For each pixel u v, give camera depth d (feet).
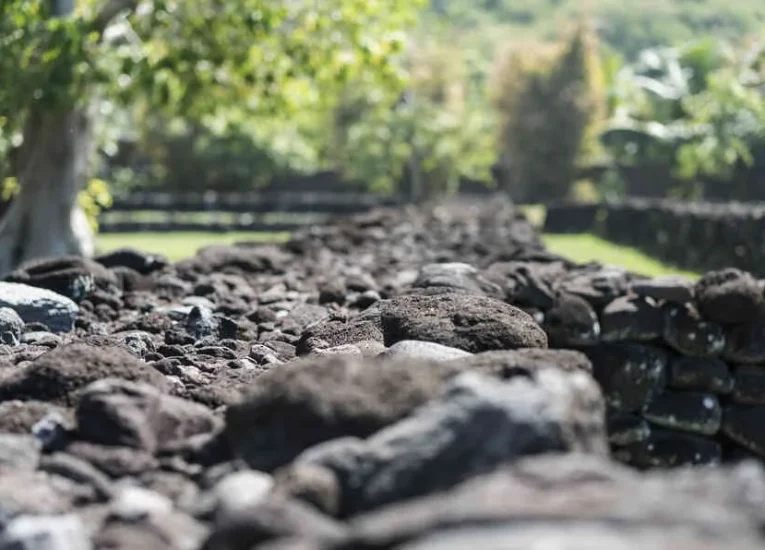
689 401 22.67
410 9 54.29
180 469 11.53
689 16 344.08
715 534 7.48
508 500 8.09
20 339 21.09
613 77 177.27
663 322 22.71
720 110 146.51
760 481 8.25
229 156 147.23
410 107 156.04
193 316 22.98
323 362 11.46
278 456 11.02
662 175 167.02
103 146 64.03
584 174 171.53
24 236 51.55
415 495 9.36
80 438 12.05
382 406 10.95
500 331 16.29
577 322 22.84
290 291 30.53
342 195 163.84
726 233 67.21
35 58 48.21
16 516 9.98
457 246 45.29
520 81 168.35
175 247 87.56
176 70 50.72
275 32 53.26
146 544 9.54
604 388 22.72
